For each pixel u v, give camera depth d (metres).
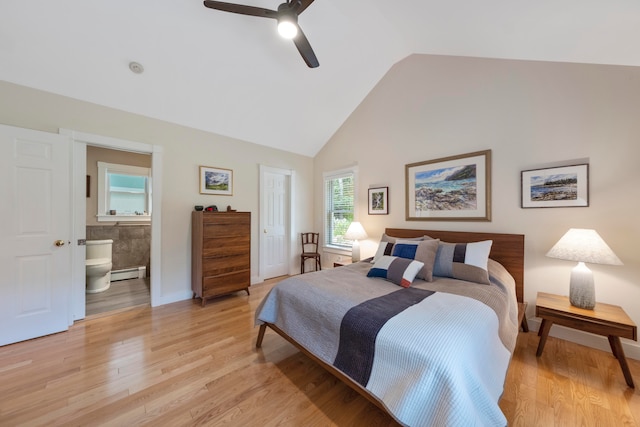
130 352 2.04
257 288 3.80
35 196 2.24
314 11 2.37
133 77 2.53
